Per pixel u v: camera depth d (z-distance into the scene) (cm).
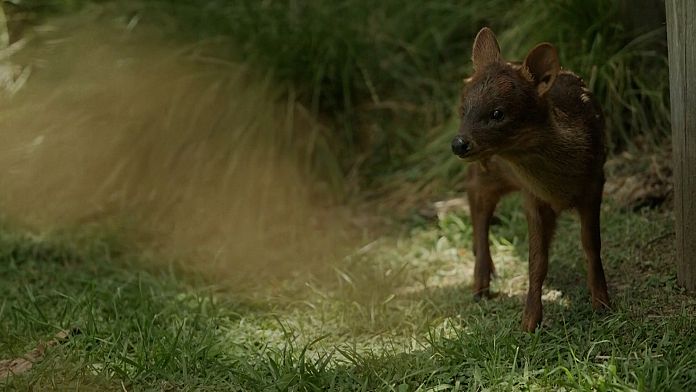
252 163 1221
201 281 992
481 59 760
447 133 1189
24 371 740
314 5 1322
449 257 1004
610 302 792
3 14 1343
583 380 628
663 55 1115
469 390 649
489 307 830
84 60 1324
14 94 1316
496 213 1070
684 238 789
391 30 1326
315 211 1193
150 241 1145
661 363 646
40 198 1242
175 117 1266
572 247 941
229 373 709
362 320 834
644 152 1087
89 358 745
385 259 1010
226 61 1282
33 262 1042
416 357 705
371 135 1289
